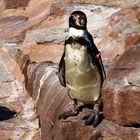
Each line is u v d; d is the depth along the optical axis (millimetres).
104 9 19500
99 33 17359
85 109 10992
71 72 10312
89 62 10117
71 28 10078
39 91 15969
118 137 9703
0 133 15289
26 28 22250
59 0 21656
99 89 10367
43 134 14477
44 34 19422
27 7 25016
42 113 14891
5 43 21656
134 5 17500
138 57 10227
